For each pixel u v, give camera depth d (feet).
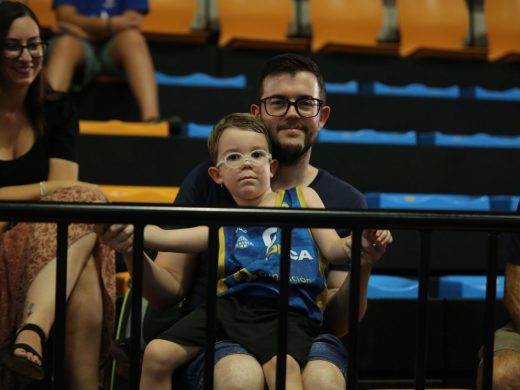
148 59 14.46
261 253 6.40
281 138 7.09
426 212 5.49
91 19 14.53
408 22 18.48
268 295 6.26
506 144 14.29
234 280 6.36
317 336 6.45
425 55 17.20
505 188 13.42
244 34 17.78
